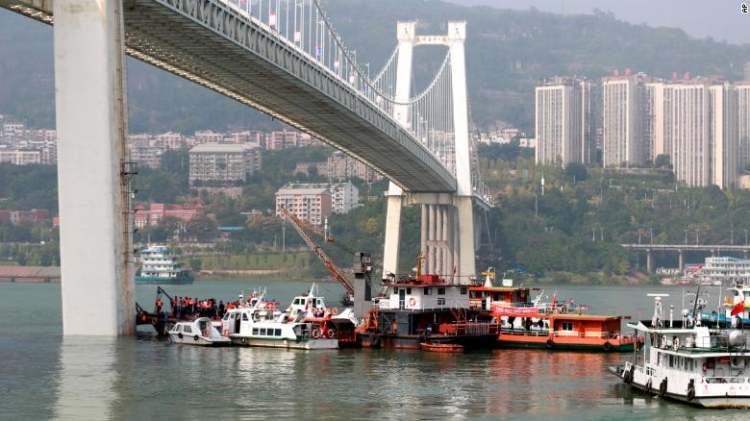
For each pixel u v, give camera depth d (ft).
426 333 606.14
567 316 609.42
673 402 436.76
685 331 444.14
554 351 597.93
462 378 494.18
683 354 427.74
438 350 591.37
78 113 578.66
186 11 634.43
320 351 584.40
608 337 601.62
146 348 566.36
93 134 578.25
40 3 591.78
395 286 618.44
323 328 611.88
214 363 527.40
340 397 443.32
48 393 441.68
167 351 561.02
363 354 574.97
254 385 467.93
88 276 581.53
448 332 605.31
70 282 583.17
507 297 652.48
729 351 428.15
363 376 496.23
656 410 421.18
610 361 555.69
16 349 557.33
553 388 468.75
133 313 600.80
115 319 585.22
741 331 429.38
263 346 597.93
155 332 647.97
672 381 438.81
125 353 545.44
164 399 433.89
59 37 579.89
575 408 425.28
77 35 579.07
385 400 438.81
